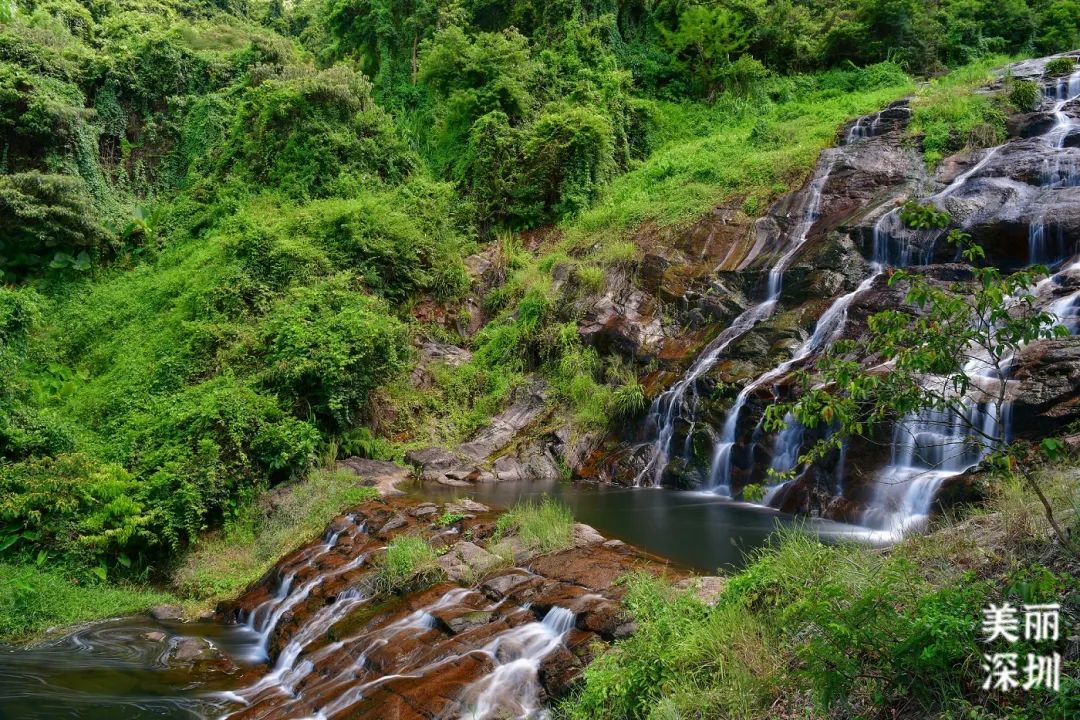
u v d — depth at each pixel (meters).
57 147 21.48
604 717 4.64
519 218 20.30
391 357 13.80
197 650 7.57
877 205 13.98
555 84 22.88
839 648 3.85
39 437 11.72
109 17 28.73
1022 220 11.70
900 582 4.34
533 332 15.84
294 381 13.07
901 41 23.95
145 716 6.15
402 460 13.37
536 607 6.23
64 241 19.62
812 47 24.86
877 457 8.94
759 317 13.30
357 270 16.81
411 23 26.23
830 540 7.71
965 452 8.16
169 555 10.61
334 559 8.84
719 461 11.23
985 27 24.78
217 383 13.20
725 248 15.62
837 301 12.08
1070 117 15.04
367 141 21.38
